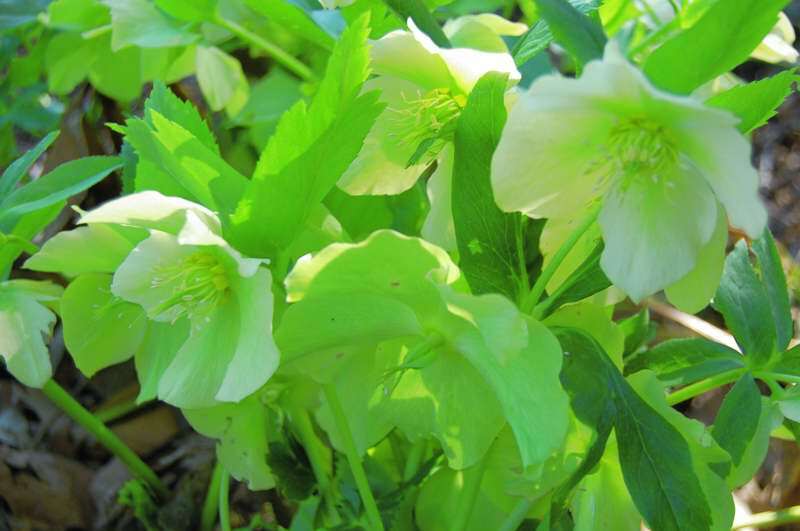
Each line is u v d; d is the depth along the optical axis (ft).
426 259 1.33
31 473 1.96
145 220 1.40
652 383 1.45
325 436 1.72
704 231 1.35
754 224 1.27
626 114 1.31
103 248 1.51
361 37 1.34
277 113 2.15
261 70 2.52
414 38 1.44
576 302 1.53
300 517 1.71
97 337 1.60
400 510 1.63
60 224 2.15
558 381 1.32
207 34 2.00
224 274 1.43
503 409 1.38
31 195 1.68
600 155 1.34
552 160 1.34
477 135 1.42
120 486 1.97
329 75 1.35
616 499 1.51
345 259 1.33
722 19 1.31
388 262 1.34
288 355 1.44
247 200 1.38
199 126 1.53
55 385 1.82
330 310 1.39
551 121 1.32
